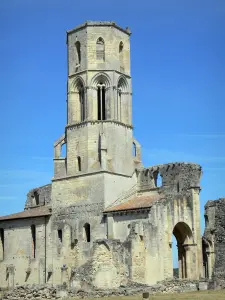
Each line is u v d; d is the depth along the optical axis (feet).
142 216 288.71
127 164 327.67
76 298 227.61
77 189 319.27
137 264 273.54
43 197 372.17
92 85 329.31
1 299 224.74
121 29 342.44
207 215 320.29
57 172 332.19
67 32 344.08
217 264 283.79
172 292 257.14
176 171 312.09
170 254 289.74
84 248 307.37
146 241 280.10
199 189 308.19
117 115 330.13
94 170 314.96
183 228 306.35
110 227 298.15
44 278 319.88
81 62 334.44
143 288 250.98
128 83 340.80
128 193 321.52
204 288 270.05
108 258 268.41
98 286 261.85
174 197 298.97
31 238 331.36
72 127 330.95
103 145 317.22
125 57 343.05
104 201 306.35
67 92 338.54
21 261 332.60
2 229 347.36
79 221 313.53
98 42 334.44
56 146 335.47
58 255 317.01
